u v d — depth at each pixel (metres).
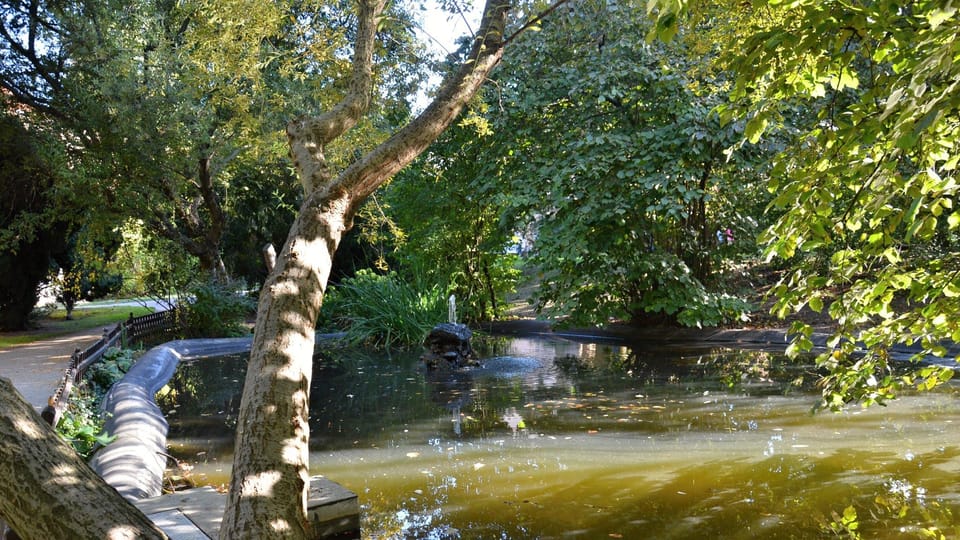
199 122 14.64
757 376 8.81
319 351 13.55
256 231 22.33
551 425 6.63
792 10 2.93
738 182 11.45
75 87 12.83
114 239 16.97
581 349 12.49
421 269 16.59
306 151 2.56
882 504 4.03
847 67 2.90
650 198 11.27
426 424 7.00
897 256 2.98
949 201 2.40
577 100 11.99
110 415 6.78
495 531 3.90
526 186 12.05
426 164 15.27
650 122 11.59
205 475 5.45
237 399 8.94
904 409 6.60
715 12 4.45
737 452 5.35
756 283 15.05
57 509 1.02
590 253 11.80
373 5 3.04
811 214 2.78
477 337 15.00
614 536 3.76
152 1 14.53
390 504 4.46
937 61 1.78
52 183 15.65
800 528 3.75
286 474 1.42
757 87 3.71
